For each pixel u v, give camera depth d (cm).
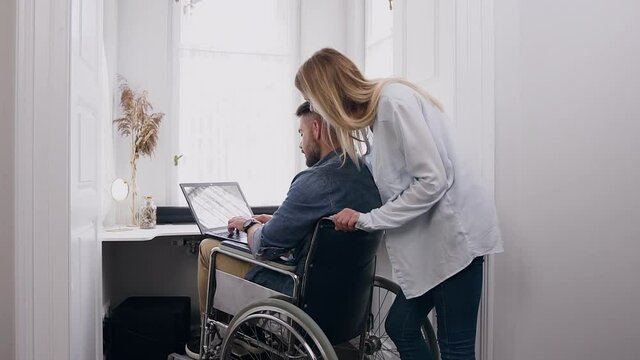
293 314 142
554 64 176
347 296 159
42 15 142
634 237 180
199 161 316
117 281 308
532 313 174
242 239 181
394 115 136
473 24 172
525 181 174
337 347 181
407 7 220
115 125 293
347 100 148
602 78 179
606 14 179
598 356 179
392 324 152
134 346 252
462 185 141
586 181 178
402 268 144
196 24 316
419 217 142
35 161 142
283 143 329
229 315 191
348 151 151
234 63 322
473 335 142
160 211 296
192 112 315
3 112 142
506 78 173
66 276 145
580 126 177
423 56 204
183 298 284
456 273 137
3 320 142
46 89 143
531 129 174
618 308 179
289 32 330
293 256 158
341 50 335
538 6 175
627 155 180
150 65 304
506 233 172
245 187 324
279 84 329
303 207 151
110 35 280
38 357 144
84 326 175
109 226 279
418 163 133
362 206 157
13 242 143
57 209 145
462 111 173
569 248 177
